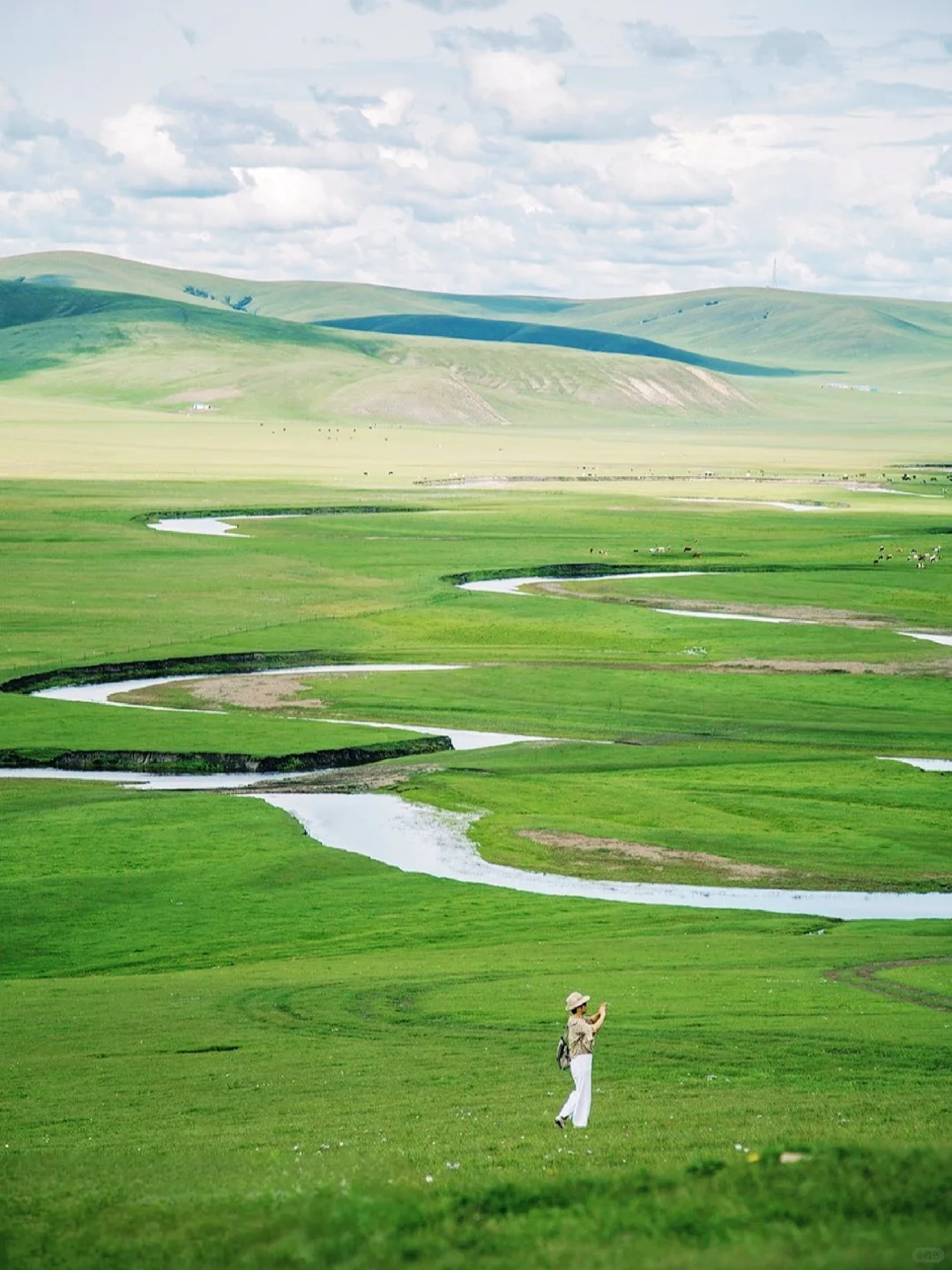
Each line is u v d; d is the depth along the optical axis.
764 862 80.50
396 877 75.75
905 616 177.25
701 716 123.44
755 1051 40.28
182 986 54.22
